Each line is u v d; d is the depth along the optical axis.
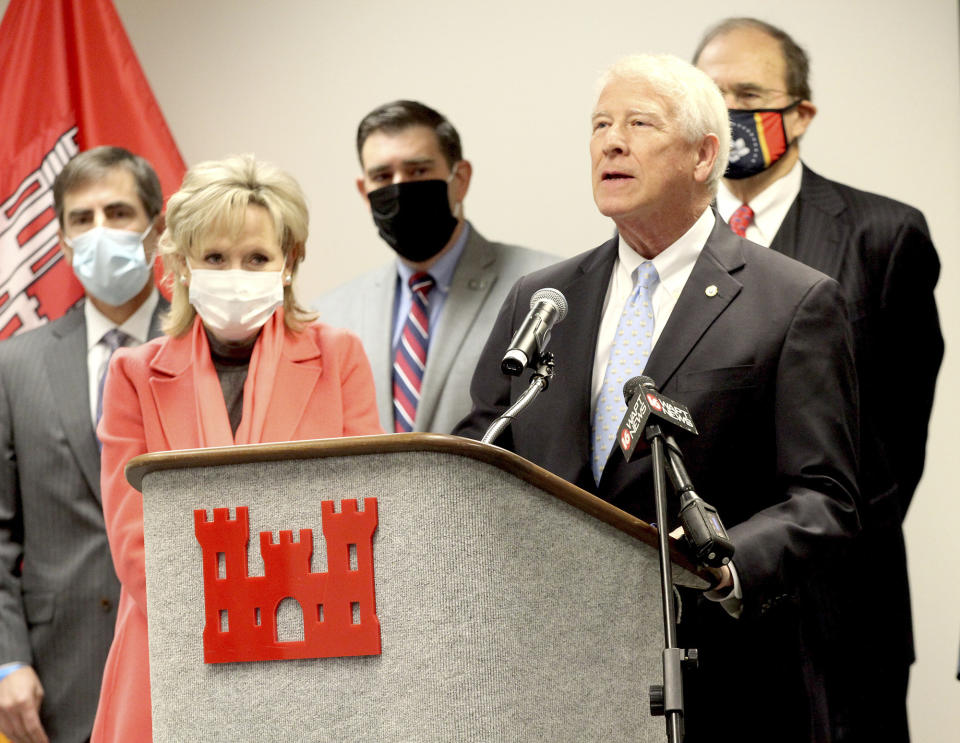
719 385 6.15
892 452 8.73
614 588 4.63
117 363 6.79
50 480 9.27
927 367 8.96
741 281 6.41
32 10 11.95
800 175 9.05
